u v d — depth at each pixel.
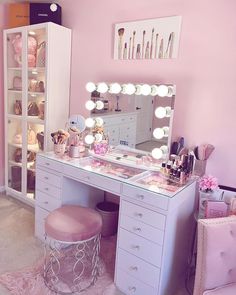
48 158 2.16
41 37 2.60
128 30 2.20
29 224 2.55
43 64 2.57
